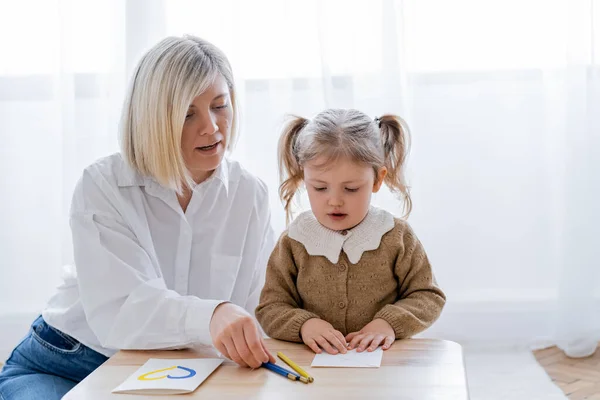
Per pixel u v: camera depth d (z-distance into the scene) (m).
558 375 2.35
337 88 2.43
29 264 2.58
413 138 2.52
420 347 1.24
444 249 2.59
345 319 1.40
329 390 1.06
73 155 2.45
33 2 2.50
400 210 2.41
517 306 2.61
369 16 2.41
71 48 2.42
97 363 1.51
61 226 2.47
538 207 2.57
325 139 1.34
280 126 2.27
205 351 1.30
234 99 1.58
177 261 1.54
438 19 2.50
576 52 2.44
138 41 2.41
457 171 2.55
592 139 2.48
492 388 2.22
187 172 1.47
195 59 1.44
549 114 2.54
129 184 1.50
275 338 1.34
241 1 2.43
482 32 2.50
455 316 2.61
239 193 1.62
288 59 2.45
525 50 2.51
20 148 2.54
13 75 2.52
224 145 1.51
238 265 1.60
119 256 1.44
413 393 1.03
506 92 2.53
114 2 2.43
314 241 1.41
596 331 2.54
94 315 1.40
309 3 2.44
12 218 2.56
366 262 1.40
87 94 2.45
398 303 1.37
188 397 1.05
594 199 2.50
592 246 2.50
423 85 2.52
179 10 2.42
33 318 2.59
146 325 1.32
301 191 1.59
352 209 1.37
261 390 1.07
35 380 1.48
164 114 1.42
